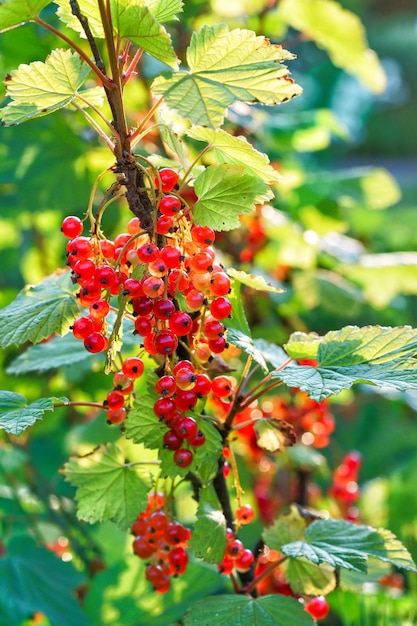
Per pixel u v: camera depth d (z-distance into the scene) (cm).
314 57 474
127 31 76
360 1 736
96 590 100
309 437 109
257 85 75
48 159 113
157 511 84
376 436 181
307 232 133
